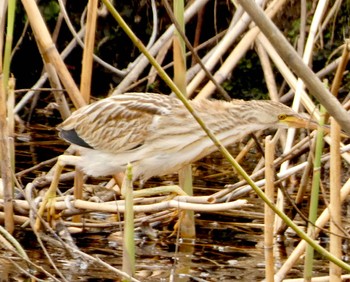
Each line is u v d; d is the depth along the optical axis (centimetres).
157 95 962
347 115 523
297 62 510
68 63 1529
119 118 932
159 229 963
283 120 945
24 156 1204
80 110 949
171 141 921
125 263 593
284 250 909
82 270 822
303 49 1301
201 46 1423
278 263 863
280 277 753
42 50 947
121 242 919
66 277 798
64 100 988
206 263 861
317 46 1460
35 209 844
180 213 909
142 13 1513
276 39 501
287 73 1130
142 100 942
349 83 1431
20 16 1493
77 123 945
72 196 922
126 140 927
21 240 891
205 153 941
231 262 866
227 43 1155
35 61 1535
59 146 1267
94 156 942
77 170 934
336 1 1349
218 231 967
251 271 841
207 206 807
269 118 945
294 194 1077
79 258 852
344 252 908
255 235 957
